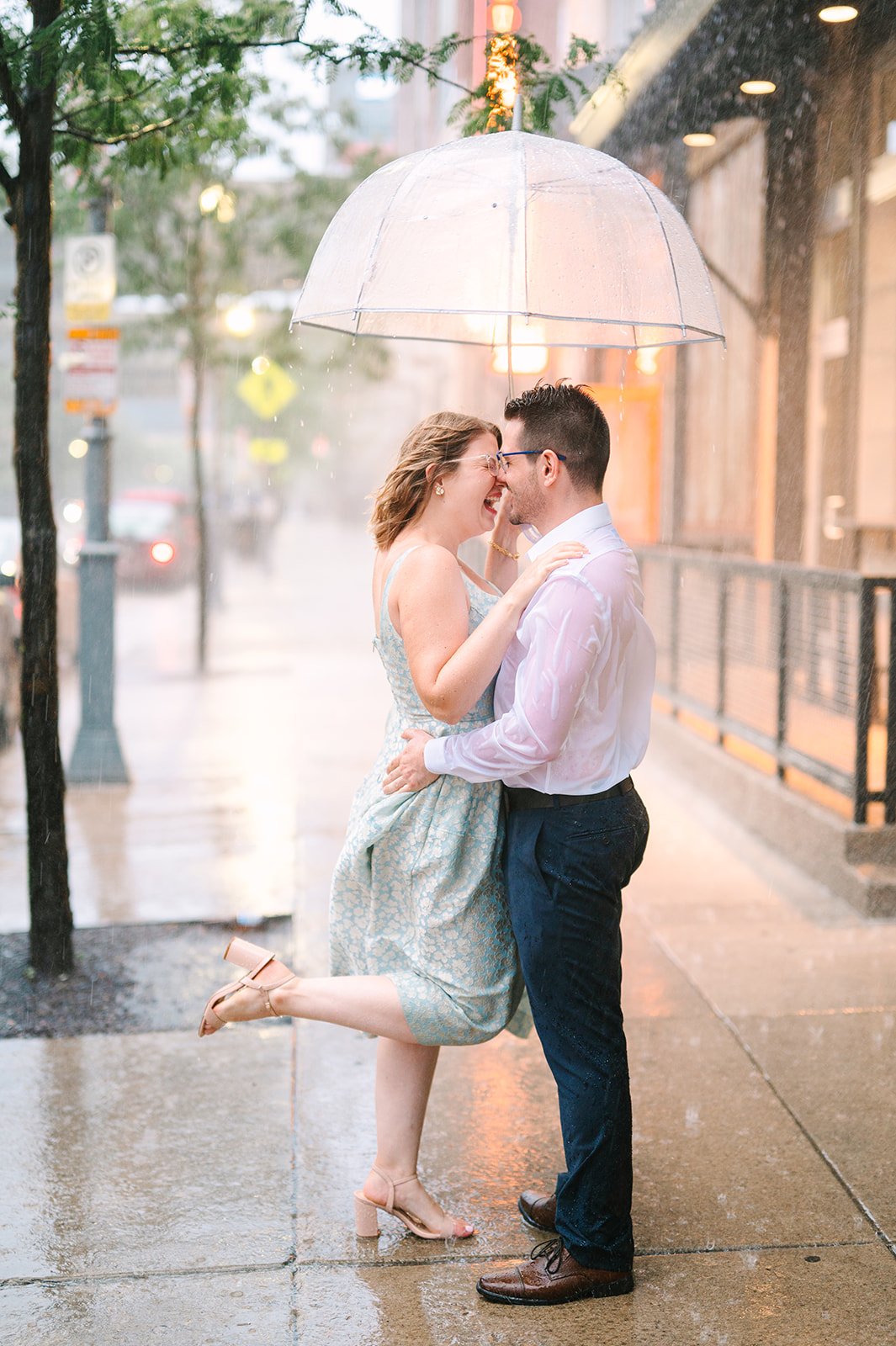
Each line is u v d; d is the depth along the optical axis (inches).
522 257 113.2
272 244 561.6
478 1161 143.9
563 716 109.0
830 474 382.9
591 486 116.0
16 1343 113.0
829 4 260.1
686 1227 129.4
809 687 266.4
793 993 189.6
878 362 355.6
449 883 118.6
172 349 666.8
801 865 251.6
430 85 190.4
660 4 273.4
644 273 117.6
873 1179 137.9
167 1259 125.5
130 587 928.3
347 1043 176.2
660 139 351.3
